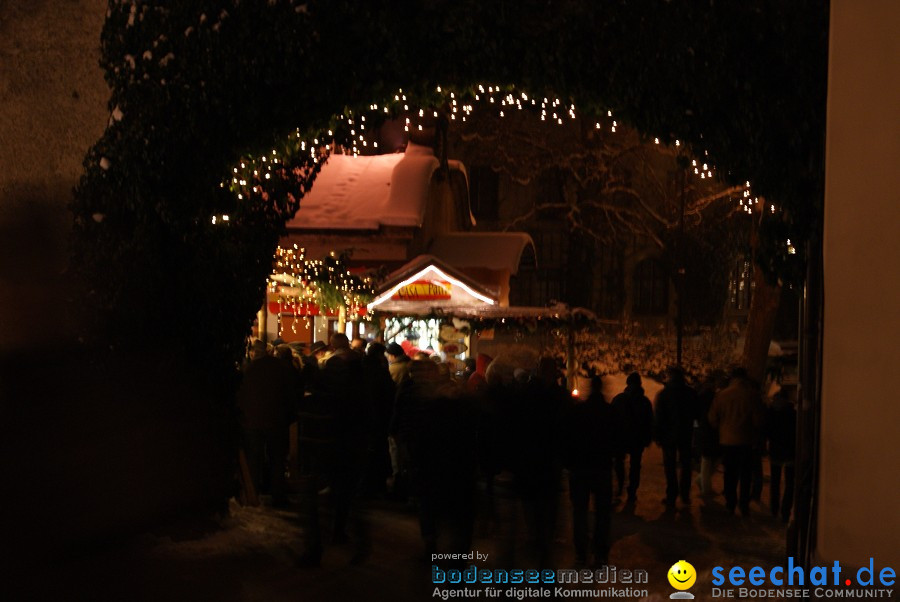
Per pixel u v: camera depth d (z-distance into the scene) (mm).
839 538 5902
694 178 33344
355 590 7996
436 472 8617
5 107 9297
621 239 39812
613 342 34844
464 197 30922
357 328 21844
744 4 7996
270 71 9117
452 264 26016
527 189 43812
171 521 6875
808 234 7949
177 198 9289
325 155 11367
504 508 8805
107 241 8906
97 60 9242
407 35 9008
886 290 5832
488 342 28062
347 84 9336
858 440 5871
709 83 8203
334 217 24359
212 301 9836
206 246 9719
